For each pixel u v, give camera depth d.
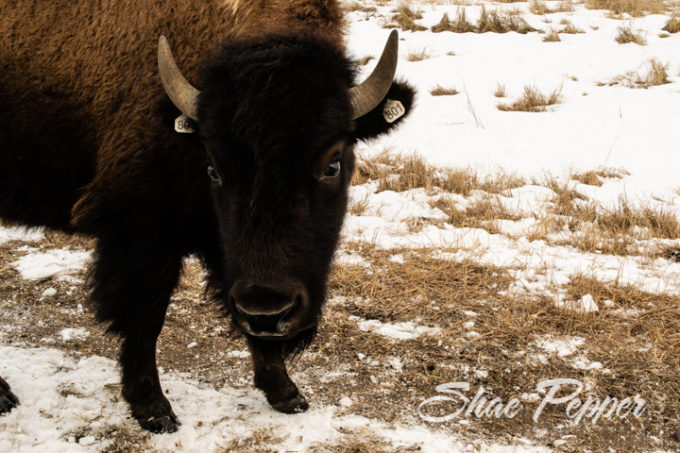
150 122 3.59
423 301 5.24
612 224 6.67
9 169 4.16
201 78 3.18
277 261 2.84
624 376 4.30
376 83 3.10
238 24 3.66
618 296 5.22
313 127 2.85
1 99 4.00
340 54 3.16
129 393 3.79
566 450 3.65
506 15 16.23
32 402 3.99
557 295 5.29
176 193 3.63
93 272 3.88
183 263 4.01
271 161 2.78
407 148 9.06
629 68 12.64
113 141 3.72
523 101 10.95
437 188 7.68
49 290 5.48
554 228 6.66
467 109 10.74
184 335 4.90
